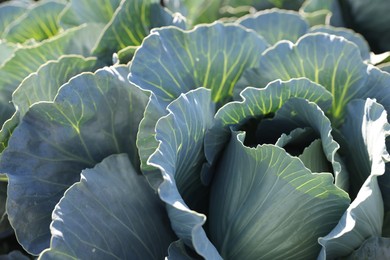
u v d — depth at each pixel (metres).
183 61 0.90
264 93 0.85
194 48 0.91
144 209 0.85
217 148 0.86
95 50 0.99
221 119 0.85
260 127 0.88
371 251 0.82
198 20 1.22
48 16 1.15
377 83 0.90
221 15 1.25
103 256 0.80
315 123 0.85
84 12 1.08
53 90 0.91
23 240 0.83
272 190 0.79
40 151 0.85
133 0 0.98
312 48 0.90
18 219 0.83
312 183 0.78
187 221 0.75
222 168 0.86
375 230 0.83
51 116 0.85
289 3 1.25
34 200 0.84
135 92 0.87
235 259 0.82
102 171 0.84
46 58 1.01
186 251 0.83
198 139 0.85
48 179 0.85
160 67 0.88
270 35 1.08
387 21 1.16
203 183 0.87
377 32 1.18
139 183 0.86
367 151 0.84
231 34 0.92
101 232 0.81
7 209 0.82
